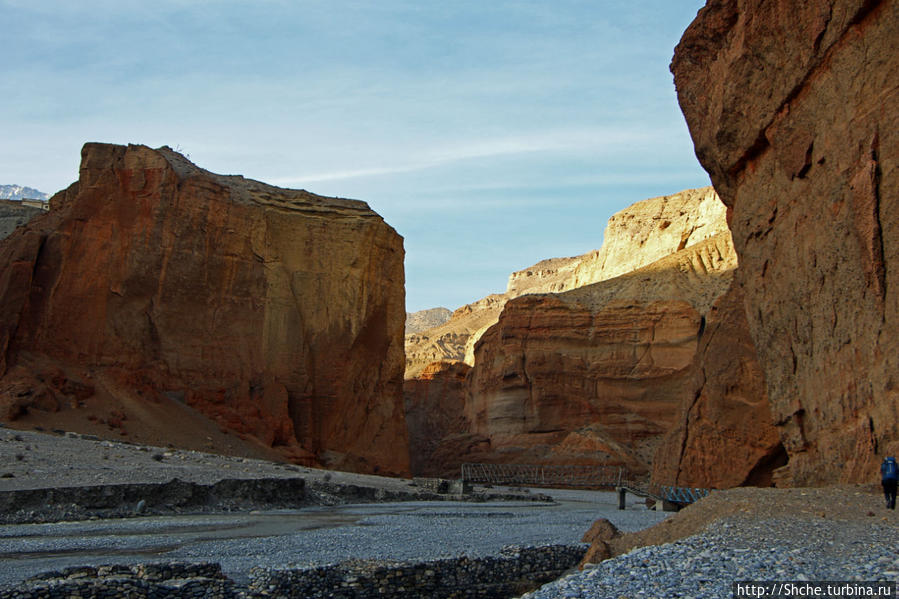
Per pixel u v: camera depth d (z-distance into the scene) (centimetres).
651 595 1422
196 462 4550
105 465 3906
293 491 4119
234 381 6775
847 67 3177
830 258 3222
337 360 7612
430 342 19450
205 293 6856
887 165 2895
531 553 2062
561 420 10406
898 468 2120
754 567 1543
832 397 3191
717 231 12669
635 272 12019
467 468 8644
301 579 1734
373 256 8056
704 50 4322
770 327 3759
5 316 5694
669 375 10200
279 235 7594
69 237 6259
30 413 5150
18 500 3028
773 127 3722
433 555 2386
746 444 4275
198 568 1748
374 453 7931
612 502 5712
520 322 11144
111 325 6288
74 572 1692
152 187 6744
